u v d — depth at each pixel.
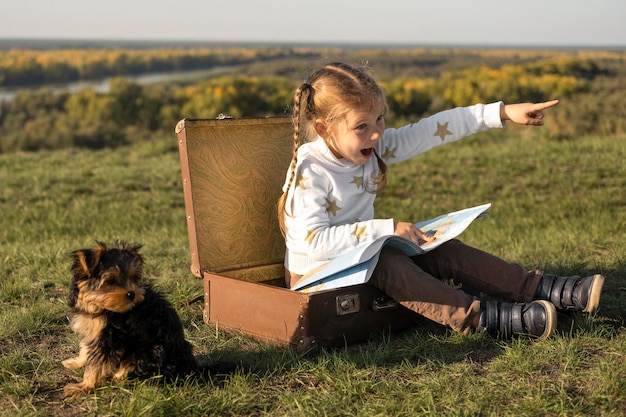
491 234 7.88
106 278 3.26
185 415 3.19
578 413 3.07
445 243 4.13
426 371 3.59
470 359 3.71
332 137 4.07
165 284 5.39
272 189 4.71
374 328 4.00
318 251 3.90
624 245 6.32
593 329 4.01
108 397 3.35
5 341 4.24
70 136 30.95
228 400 3.24
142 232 9.00
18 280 5.57
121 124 37.78
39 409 3.30
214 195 4.50
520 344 3.77
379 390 3.35
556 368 3.55
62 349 4.12
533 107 4.32
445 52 172.75
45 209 11.00
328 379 3.48
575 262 5.58
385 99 4.13
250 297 4.04
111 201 11.70
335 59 4.54
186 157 4.40
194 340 4.17
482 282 4.05
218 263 4.51
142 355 3.37
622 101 18.38
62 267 5.96
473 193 11.32
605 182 10.81
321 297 3.74
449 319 3.82
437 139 4.48
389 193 11.66
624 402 3.17
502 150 14.34
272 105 43.69
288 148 4.79
